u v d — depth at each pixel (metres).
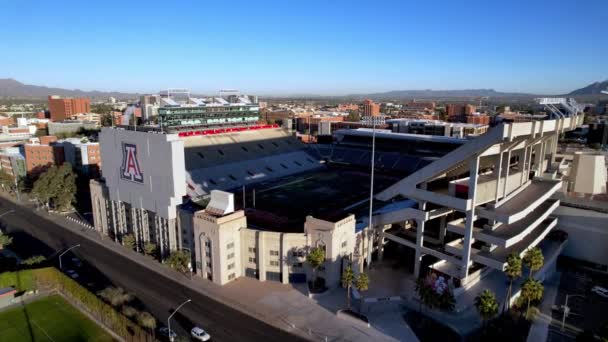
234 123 189.00
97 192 122.19
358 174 173.25
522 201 90.12
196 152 152.88
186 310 79.06
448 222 91.50
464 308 77.62
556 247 103.44
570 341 69.94
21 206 153.12
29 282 88.94
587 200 106.38
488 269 92.19
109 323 74.81
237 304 81.19
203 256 91.00
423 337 70.06
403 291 85.56
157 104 165.00
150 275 94.62
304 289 87.00
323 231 85.50
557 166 125.19
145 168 100.62
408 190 90.44
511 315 77.19
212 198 92.88
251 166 163.12
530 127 78.12
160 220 100.69
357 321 74.25
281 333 71.50
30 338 70.94
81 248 111.44
